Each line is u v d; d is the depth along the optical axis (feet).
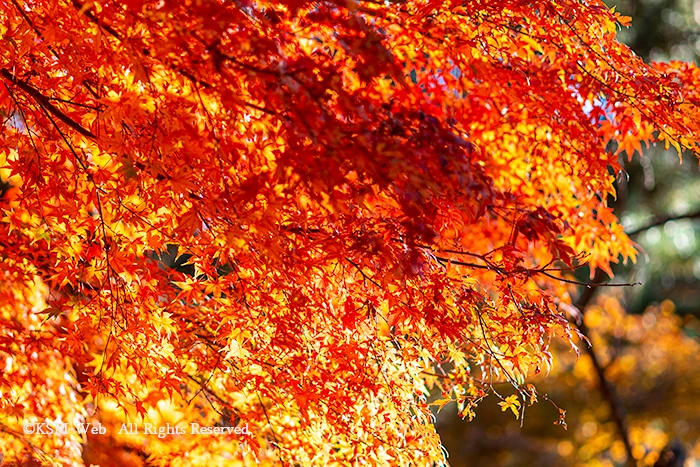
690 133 11.98
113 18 8.50
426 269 10.82
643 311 54.90
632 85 11.93
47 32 8.96
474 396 13.02
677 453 40.93
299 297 10.31
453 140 10.01
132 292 10.85
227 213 9.24
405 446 12.30
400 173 8.98
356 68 8.88
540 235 12.04
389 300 10.87
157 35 8.28
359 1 10.48
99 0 8.07
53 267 11.60
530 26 11.76
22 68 10.41
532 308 11.69
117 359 10.86
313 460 12.80
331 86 8.42
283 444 13.05
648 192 35.42
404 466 12.39
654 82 11.89
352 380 11.64
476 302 11.77
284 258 9.84
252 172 9.40
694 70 13.25
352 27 8.58
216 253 10.25
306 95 8.41
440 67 12.32
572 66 12.36
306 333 11.10
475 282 12.30
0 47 9.36
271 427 13.14
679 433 42.24
